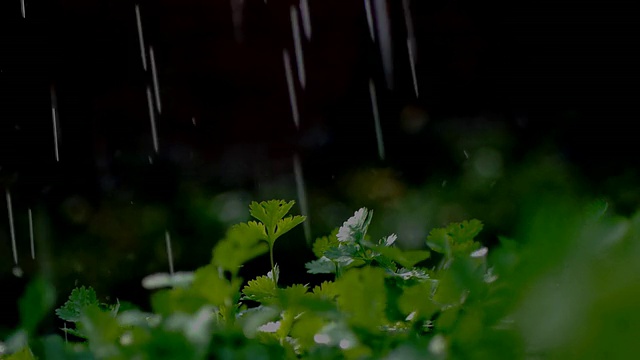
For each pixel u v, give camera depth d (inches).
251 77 489.7
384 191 426.3
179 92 474.6
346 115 482.6
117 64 451.2
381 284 43.5
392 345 40.3
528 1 454.3
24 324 41.7
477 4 460.8
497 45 465.1
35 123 420.2
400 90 479.8
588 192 341.1
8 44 422.9
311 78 510.6
